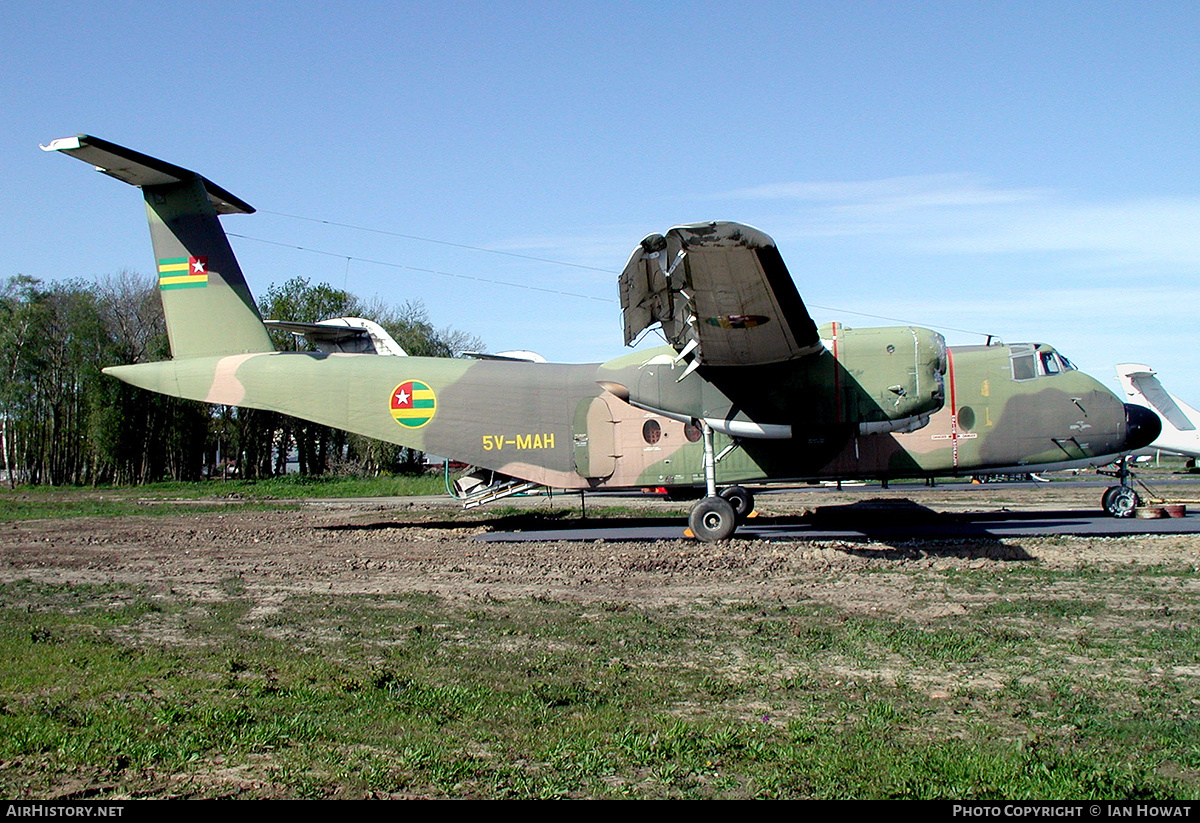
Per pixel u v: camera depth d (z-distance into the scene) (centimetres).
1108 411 1474
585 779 466
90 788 452
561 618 865
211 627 845
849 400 1357
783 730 537
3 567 1266
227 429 4722
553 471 1558
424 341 5388
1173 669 651
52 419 4478
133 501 2950
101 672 676
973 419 1473
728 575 1095
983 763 474
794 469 1477
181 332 1653
